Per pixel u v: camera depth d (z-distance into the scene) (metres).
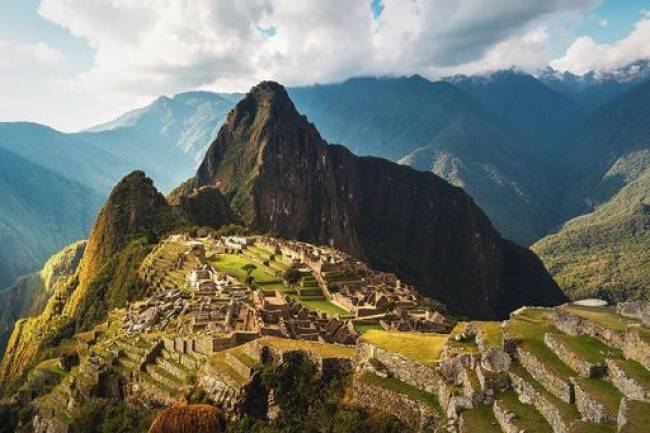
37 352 134.25
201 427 12.11
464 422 25.06
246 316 61.12
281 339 39.59
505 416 24.25
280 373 35.69
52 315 180.62
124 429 48.38
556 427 22.48
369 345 33.72
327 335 56.66
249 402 35.62
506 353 27.47
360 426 29.97
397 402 29.72
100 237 199.62
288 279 104.31
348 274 113.25
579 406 22.56
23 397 78.44
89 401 56.47
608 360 23.53
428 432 27.53
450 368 28.67
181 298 78.88
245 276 107.69
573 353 24.89
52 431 57.28
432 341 34.00
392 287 115.44
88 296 154.62
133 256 153.75
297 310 69.38
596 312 29.69
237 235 182.88
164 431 12.16
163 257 131.00
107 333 78.75
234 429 34.16
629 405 20.03
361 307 84.00
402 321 73.19
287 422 33.66
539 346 27.23
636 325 24.94
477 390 26.33
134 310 80.00
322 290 101.69
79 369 65.81
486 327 31.80
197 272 102.06
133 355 58.56
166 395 46.66
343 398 32.94
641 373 21.91
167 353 53.75
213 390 38.31
